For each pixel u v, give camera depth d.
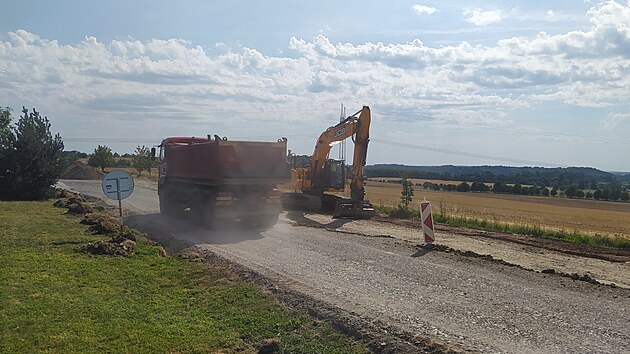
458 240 17.67
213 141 18.70
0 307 8.05
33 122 29.97
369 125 23.52
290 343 7.02
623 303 9.01
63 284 9.59
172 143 23.48
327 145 25.92
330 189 26.64
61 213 21.09
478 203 53.03
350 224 20.94
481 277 10.81
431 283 10.19
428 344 6.68
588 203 62.91
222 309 8.52
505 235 19.84
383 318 7.75
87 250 12.75
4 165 29.06
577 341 7.01
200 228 18.84
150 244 14.35
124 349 6.74
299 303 8.69
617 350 6.71
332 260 12.44
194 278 10.53
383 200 39.34
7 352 6.49
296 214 24.39
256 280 10.30
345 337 7.23
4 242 13.52
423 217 15.07
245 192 18.98
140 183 50.41
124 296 9.12
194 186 20.56
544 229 22.75
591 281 10.76
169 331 7.40
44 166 29.53
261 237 16.48
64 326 7.41
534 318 7.99
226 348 6.92
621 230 29.30
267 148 19.16
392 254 13.38
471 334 7.18
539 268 12.74
